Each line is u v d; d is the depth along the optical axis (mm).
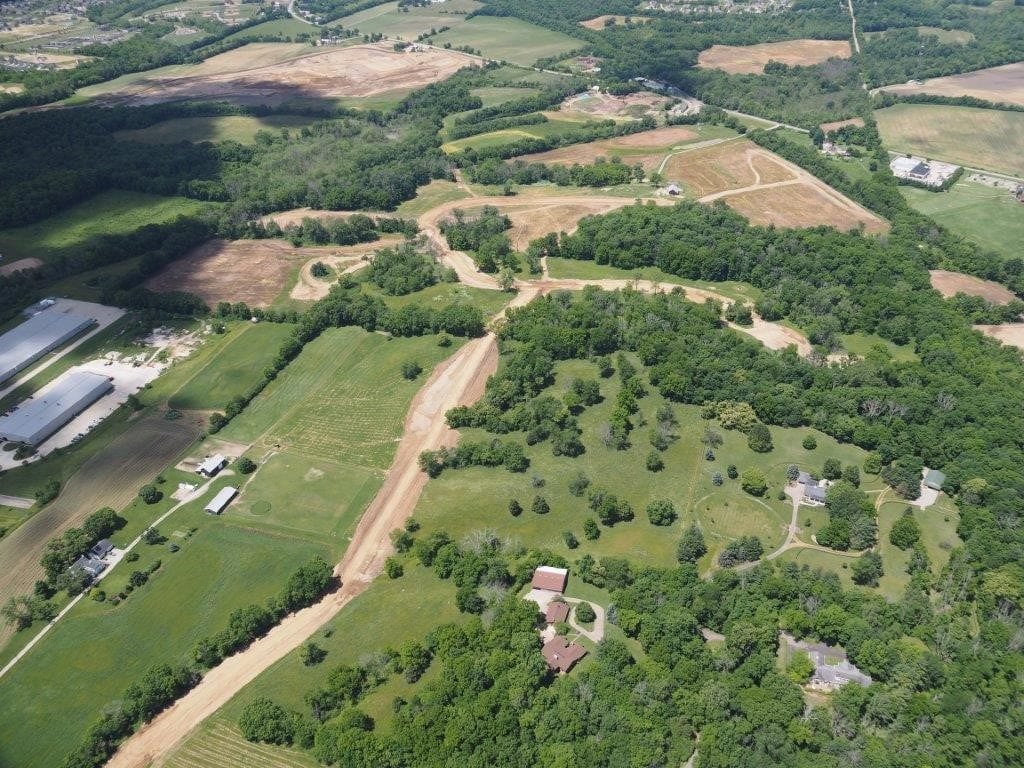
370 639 156875
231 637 155625
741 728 128250
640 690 134500
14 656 157750
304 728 136000
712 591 154750
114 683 151875
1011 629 144375
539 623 154750
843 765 121625
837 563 170375
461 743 127375
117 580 173875
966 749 124562
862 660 141000
